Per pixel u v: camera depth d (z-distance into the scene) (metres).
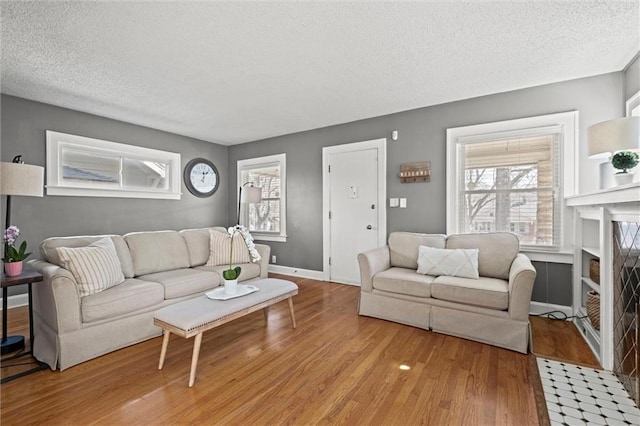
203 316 1.88
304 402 1.63
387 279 2.81
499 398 1.66
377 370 1.95
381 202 3.88
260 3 1.78
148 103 3.43
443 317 2.50
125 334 2.27
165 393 1.71
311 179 4.52
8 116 3.15
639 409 1.57
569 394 1.70
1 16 1.86
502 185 3.13
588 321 2.44
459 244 3.00
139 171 4.29
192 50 2.30
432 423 1.47
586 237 2.71
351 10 1.85
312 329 2.62
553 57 2.41
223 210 5.48
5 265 2.03
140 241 2.97
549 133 2.90
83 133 3.70
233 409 1.57
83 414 1.53
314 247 4.52
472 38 2.15
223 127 4.40
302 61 2.48
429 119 3.53
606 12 1.86
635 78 2.44
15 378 1.85
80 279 2.12
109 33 2.07
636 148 2.04
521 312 2.19
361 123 4.03
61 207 3.52
